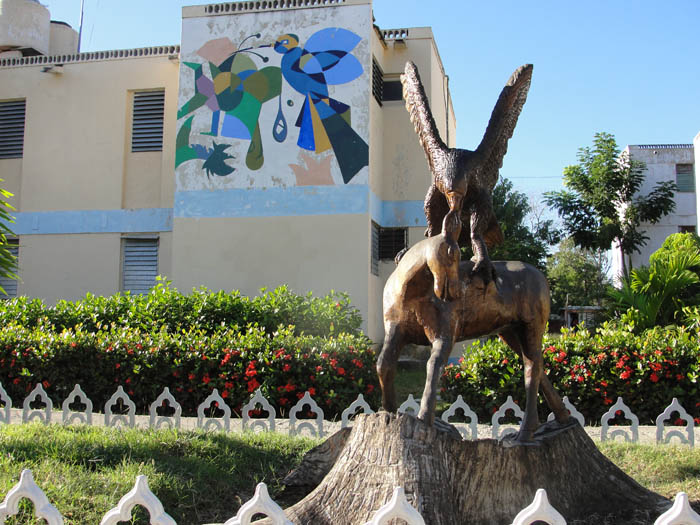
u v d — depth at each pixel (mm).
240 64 15500
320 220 14992
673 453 6496
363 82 15102
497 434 7301
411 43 17500
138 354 9727
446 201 4816
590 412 9539
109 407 7668
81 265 16953
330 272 14852
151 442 6047
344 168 15031
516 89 4891
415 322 4621
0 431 6516
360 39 15172
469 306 4574
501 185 22969
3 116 17938
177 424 7461
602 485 4723
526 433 4668
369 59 15117
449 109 21625
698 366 9133
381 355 4676
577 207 24859
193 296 12422
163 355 9727
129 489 4844
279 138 15281
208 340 9977
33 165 17453
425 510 3973
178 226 15438
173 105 17094
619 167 24547
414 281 4508
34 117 17609
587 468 4750
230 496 5324
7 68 17891
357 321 12320
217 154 15438
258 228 15180
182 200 15469
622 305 12562
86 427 6973
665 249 16203
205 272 15227
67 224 17125
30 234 17219
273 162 15266
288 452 6379
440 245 4332
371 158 15453
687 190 27266
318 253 14930
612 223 24172
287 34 15422
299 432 7574
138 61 17328
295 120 15250
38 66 17719
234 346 9766
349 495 4227
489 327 4703
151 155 17141
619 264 29672
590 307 29625
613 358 9484
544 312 4844
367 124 15008
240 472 5781
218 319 11961
